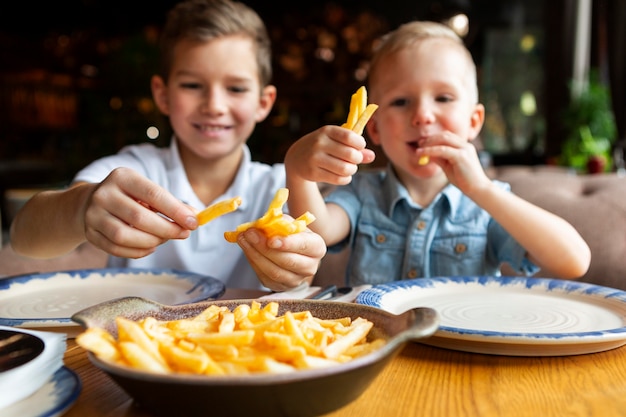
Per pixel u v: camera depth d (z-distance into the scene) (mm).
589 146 4246
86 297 863
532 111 6875
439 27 1315
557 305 799
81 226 821
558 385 529
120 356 441
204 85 1363
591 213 1289
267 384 389
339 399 434
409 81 1190
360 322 530
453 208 1219
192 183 1467
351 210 1271
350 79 6660
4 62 7941
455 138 1066
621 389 519
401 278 1218
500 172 1592
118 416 468
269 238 727
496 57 6949
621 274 1221
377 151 2164
